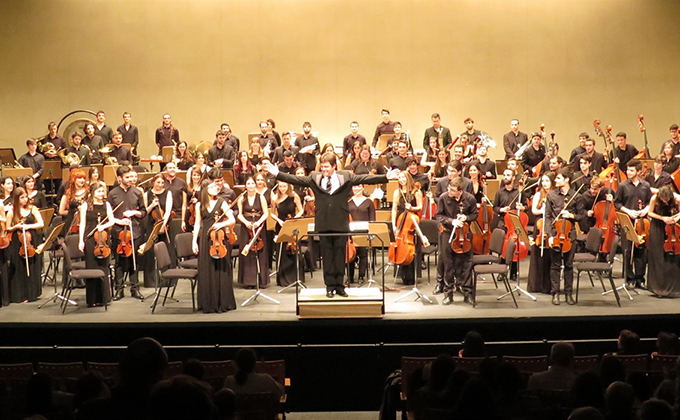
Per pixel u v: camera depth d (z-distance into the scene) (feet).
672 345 25.34
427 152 54.95
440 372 20.79
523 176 40.19
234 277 40.73
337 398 30.81
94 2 63.21
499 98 63.52
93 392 18.21
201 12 63.41
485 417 16.58
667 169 44.80
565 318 30.76
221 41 63.57
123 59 63.57
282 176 30.22
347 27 63.41
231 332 30.83
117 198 36.04
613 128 63.57
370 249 39.75
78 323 31.04
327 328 30.78
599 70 63.36
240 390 22.17
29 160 53.21
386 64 63.52
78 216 36.94
